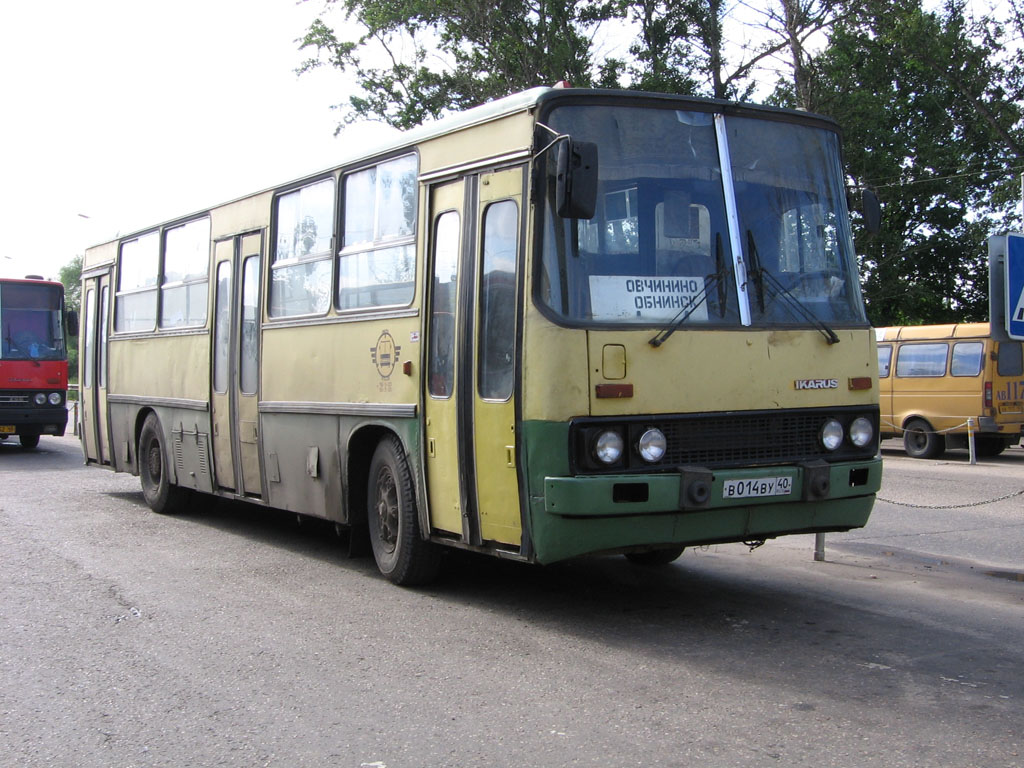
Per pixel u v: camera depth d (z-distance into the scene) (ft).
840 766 14.71
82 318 50.65
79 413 50.57
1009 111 107.96
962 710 17.11
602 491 20.53
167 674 19.72
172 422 39.88
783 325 22.94
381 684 18.93
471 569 29.60
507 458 22.11
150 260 42.57
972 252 116.98
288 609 24.81
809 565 30.27
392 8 102.89
